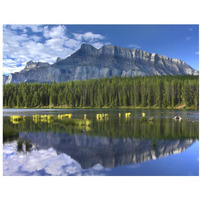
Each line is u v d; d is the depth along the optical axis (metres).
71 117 39.81
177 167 10.41
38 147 14.48
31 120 33.53
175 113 54.41
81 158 11.91
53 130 22.27
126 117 40.00
